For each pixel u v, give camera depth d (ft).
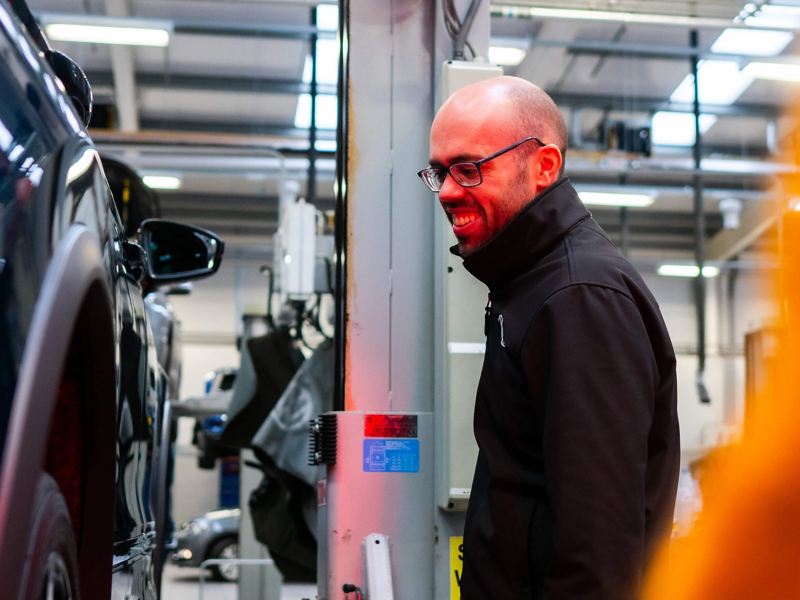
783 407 6.97
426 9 9.75
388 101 9.59
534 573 5.85
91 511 5.60
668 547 6.05
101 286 4.87
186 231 10.20
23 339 3.93
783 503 6.78
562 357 5.61
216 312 66.54
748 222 60.23
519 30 38.93
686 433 65.21
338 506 8.79
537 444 5.94
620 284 5.81
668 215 63.57
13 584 3.76
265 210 61.72
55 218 4.42
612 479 5.41
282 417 14.11
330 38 40.34
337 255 9.53
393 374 9.28
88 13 38.19
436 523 8.90
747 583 6.73
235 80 46.21
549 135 6.50
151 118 50.52
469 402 8.79
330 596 8.73
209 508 66.49
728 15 17.94
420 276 9.43
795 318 7.94
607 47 38.52
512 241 6.10
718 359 66.03
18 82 4.48
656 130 50.65
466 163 6.36
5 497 3.68
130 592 7.01
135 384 7.32
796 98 46.32
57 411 5.41
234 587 48.24
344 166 9.48
